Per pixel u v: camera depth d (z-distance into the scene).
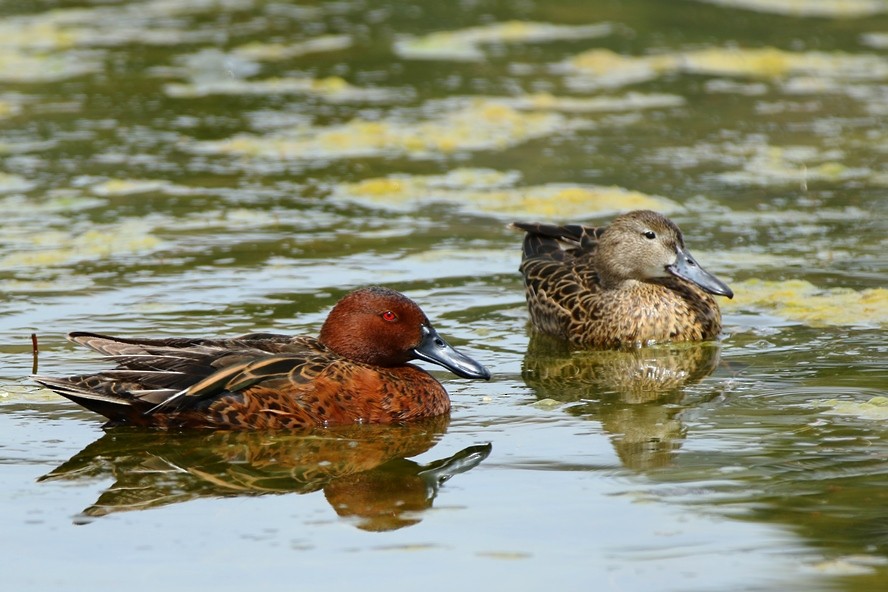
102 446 11.86
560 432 12.18
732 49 29.70
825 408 12.50
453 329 15.59
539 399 13.27
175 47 29.72
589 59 28.89
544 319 16.08
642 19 32.28
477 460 11.46
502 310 16.36
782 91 26.67
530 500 10.50
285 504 10.54
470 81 27.45
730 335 15.28
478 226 19.30
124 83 27.14
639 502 10.38
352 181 21.41
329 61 28.77
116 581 9.15
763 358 14.30
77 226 19.09
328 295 16.28
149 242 18.42
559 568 9.26
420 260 17.86
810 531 9.74
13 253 17.84
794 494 10.41
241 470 11.31
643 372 14.20
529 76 27.81
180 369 12.23
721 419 12.34
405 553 9.55
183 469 11.34
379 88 26.98
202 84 27.12
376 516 10.26
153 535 9.93
